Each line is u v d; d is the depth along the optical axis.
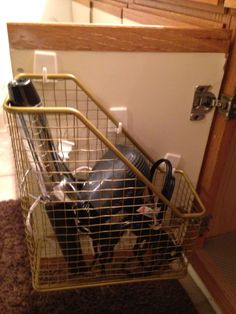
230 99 0.67
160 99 0.68
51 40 0.56
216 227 0.95
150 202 0.66
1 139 1.51
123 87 0.64
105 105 0.66
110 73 0.62
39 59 0.57
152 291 0.84
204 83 0.68
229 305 0.76
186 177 0.75
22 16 1.68
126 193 0.64
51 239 0.74
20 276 0.86
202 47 0.63
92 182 0.63
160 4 0.85
